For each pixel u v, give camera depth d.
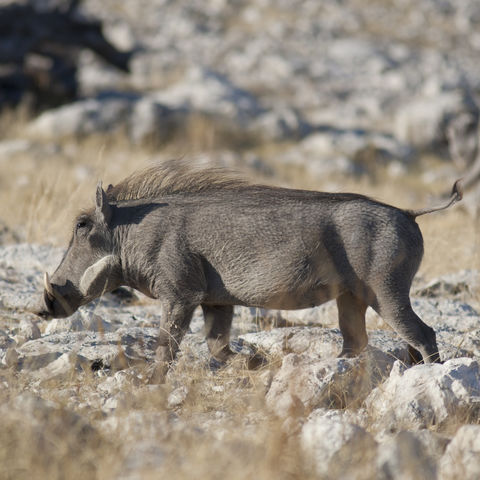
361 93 104.00
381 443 13.80
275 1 148.62
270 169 67.50
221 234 18.30
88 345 19.75
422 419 14.91
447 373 15.50
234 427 14.01
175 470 11.93
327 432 13.08
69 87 84.25
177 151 70.50
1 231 36.19
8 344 20.73
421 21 146.25
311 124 85.69
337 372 16.48
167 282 18.47
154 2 140.62
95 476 12.20
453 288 29.69
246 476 11.83
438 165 77.50
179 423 14.16
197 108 80.06
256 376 17.50
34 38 77.06
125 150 69.00
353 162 73.00
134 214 18.92
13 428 12.90
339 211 18.08
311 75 110.56
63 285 19.25
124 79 99.19
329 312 25.28
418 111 84.44
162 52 114.25
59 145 68.25
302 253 17.95
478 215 45.88
